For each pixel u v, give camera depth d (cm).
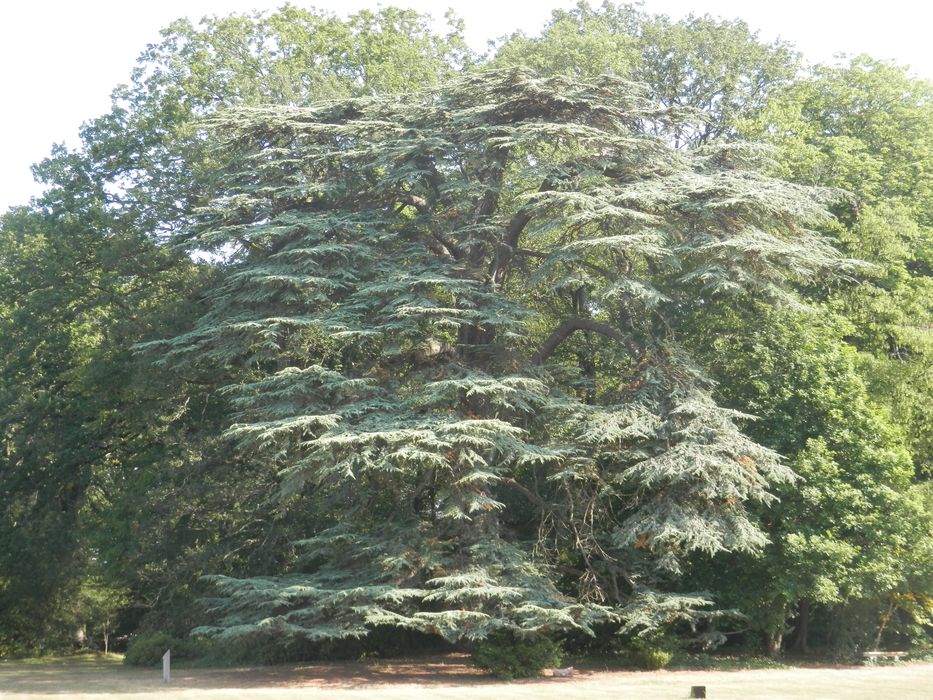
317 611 2286
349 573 2456
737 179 2534
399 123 2769
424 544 2384
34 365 3566
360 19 3881
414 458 2167
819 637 3106
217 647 2872
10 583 3584
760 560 2581
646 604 2394
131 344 3125
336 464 2244
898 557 2630
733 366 2789
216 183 2919
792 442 2641
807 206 2517
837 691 1947
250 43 3675
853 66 3741
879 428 2650
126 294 3353
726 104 4031
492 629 2241
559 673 2353
